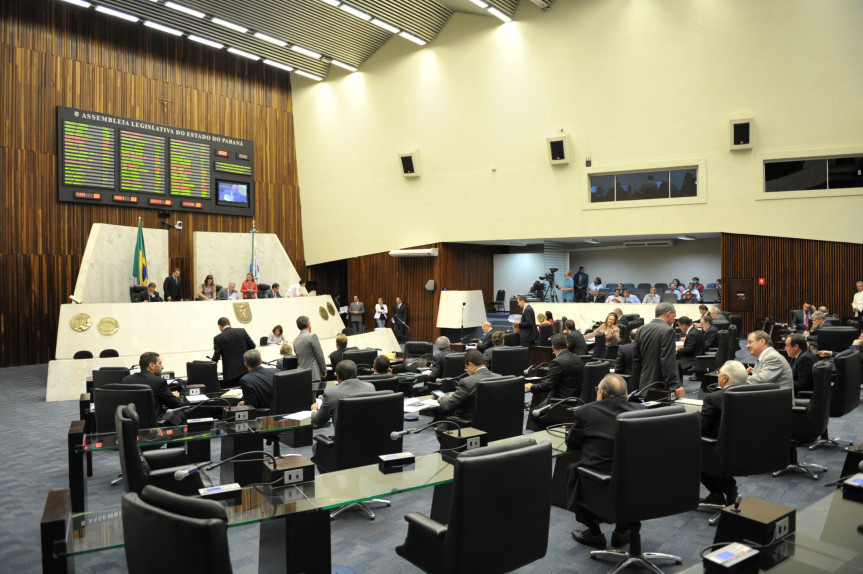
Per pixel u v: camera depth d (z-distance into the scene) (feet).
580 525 13.51
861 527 8.45
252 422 15.05
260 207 60.85
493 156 53.83
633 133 48.39
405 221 58.54
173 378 24.32
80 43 49.06
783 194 44.32
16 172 45.65
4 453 21.65
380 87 58.85
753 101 44.55
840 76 42.19
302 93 63.21
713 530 13.07
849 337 29.73
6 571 12.00
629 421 10.21
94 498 16.49
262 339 40.57
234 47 55.52
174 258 54.54
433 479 10.23
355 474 10.52
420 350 33.19
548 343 39.75
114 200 50.34
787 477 16.53
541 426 20.27
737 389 12.94
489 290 66.18
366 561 11.85
